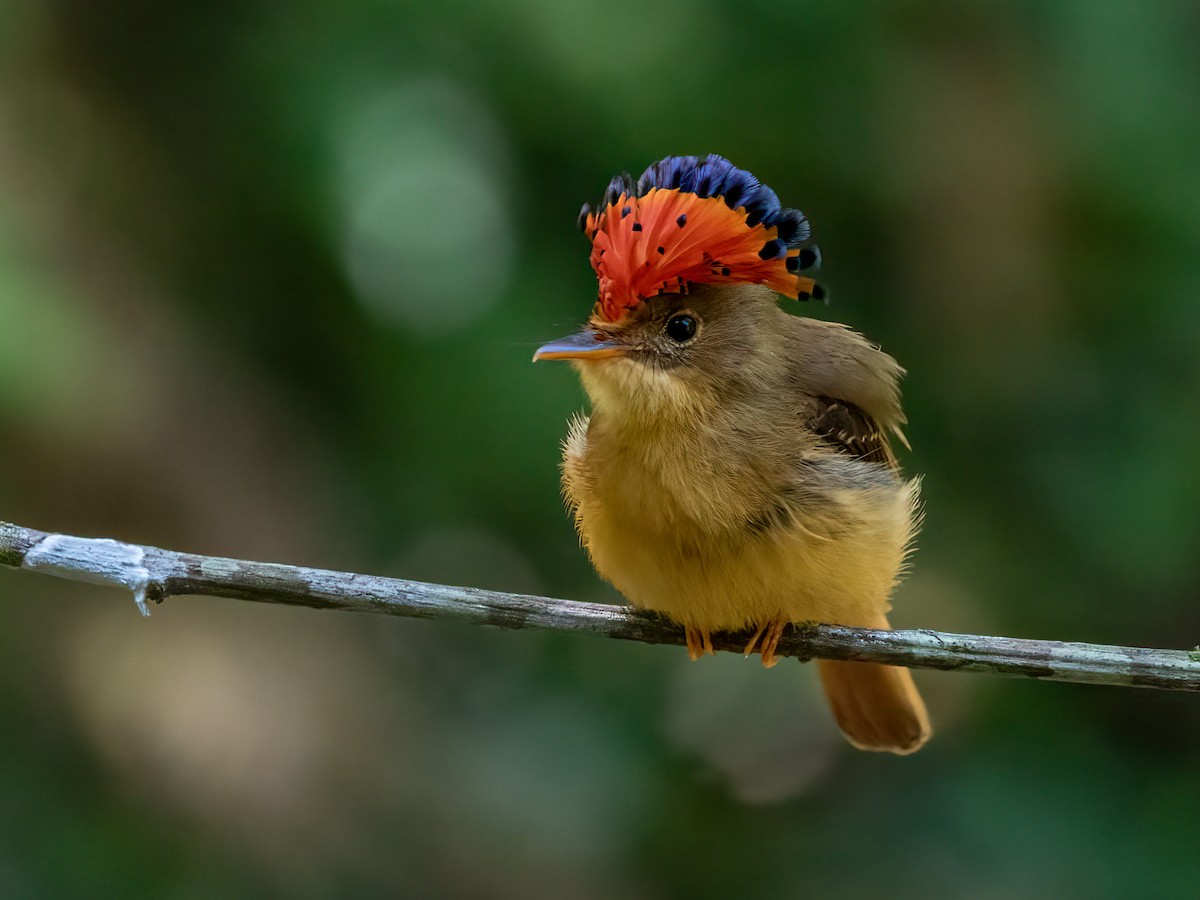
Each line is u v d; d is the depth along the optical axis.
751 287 7.89
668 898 11.64
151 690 10.98
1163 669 6.94
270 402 11.60
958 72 11.34
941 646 7.31
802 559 7.33
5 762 10.59
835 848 11.88
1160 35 11.35
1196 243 11.35
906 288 11.72
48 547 6.77
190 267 11.49
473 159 11.12
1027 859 11.17
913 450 11.79
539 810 11.46
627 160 10.95
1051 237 11.48
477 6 10.63
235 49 11.29
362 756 11.45
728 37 10.91
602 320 7.78
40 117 11.30
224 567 6.91
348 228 10.98
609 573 7.73
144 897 10.35
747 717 12.98
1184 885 10.80
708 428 7.41
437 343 11.21
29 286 10.48
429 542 11.65
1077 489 11.48
